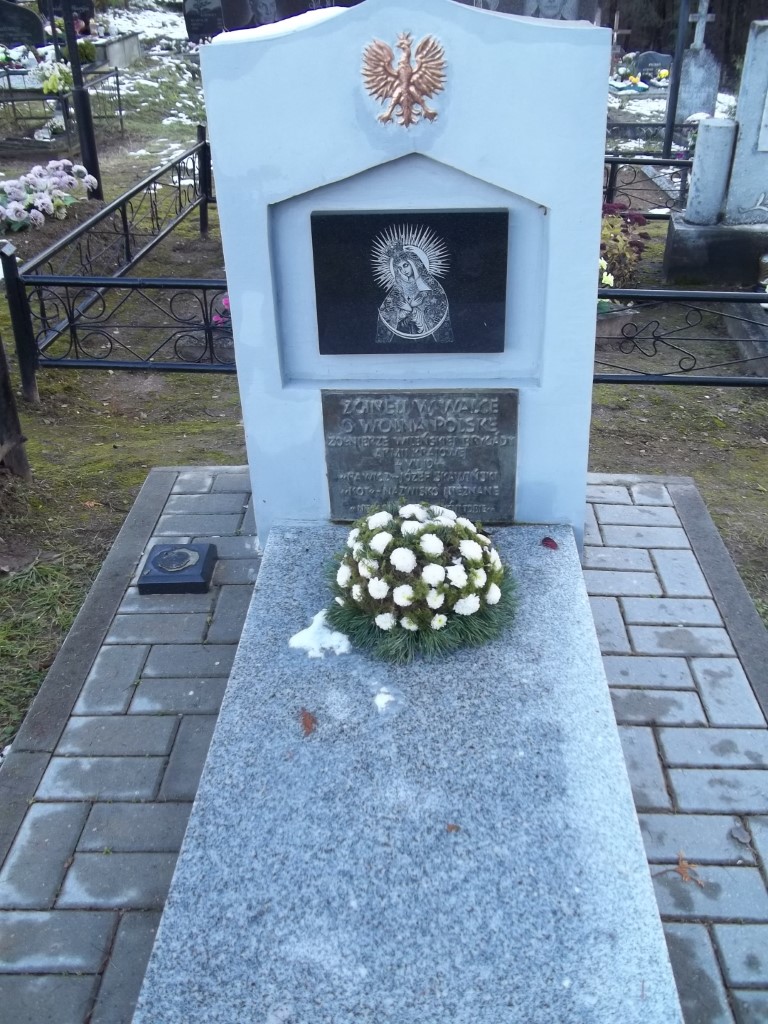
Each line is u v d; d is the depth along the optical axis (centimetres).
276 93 320
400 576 322
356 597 327
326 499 400
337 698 306
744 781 308
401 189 339
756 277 837
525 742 287
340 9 346
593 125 318
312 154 329
